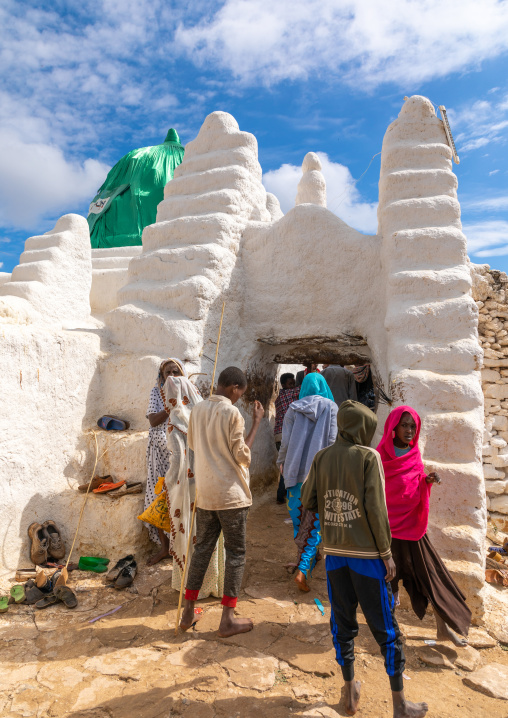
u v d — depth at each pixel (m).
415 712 2.45
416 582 3.19
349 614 2.55
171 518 3.76
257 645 3.17
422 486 3.12
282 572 4.30
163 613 3.56
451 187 5.30
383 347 5.24
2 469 4.19
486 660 3.07
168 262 5.67
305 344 6.00
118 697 2.67
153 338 5.23
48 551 4.36
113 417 5.08
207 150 6.55
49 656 3.05
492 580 4.08
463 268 4.86
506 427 6.38
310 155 9.43
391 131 5.67
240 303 5.95
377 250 5.37
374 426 2.62
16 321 5.45
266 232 5.89
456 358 4.43
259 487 6.48
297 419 4.26
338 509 2.54
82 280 6.84
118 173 11.38
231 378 3.37
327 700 2.66
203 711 2.57
